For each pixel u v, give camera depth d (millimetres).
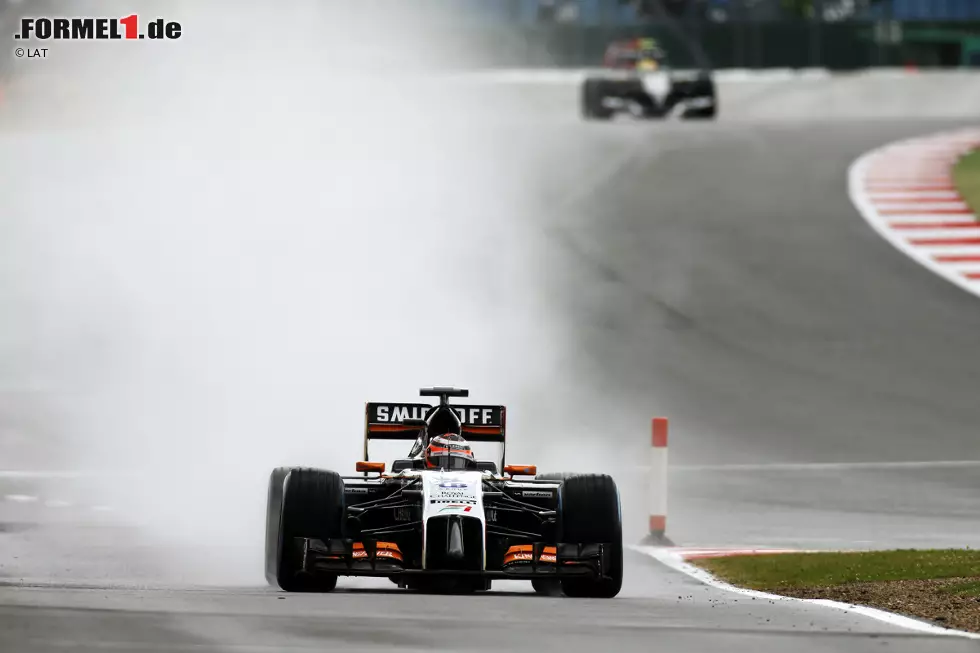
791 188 137375
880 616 33750
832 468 70250
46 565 43906
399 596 35875
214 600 33094
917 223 123188
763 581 43250
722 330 97188
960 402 83312
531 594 40344
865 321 98938
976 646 28703
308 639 27156
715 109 175000
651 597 38406
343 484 37500
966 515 60000
